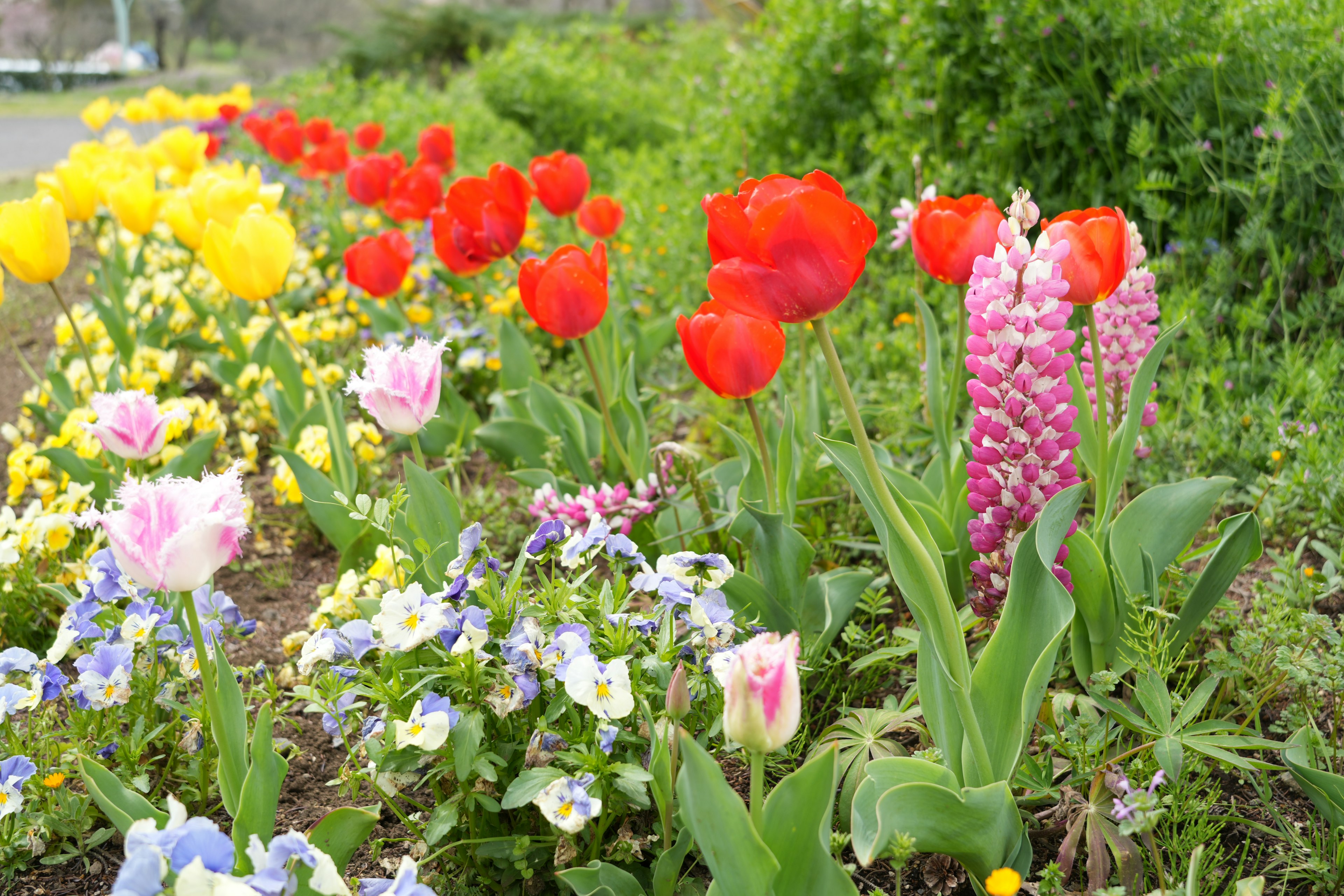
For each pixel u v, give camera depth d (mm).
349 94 12836
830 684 2361
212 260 2770
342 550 3033
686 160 6211
